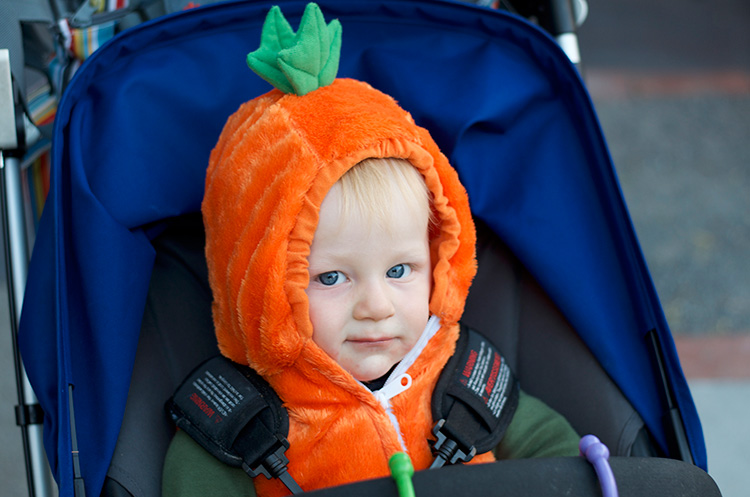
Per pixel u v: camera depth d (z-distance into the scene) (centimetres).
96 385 117
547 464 97
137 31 130
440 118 139
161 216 132
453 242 123
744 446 234
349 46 143
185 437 121
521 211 140
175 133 135
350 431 119
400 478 91
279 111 116
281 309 113
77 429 115
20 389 128
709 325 288
